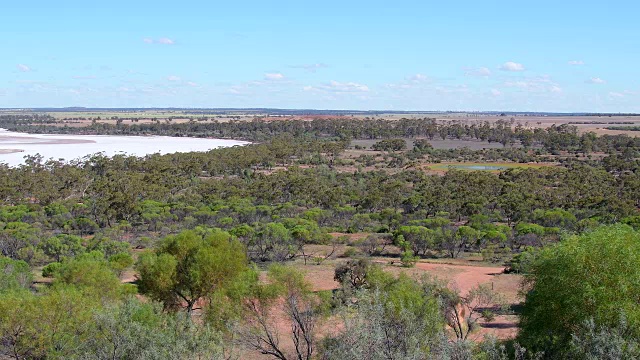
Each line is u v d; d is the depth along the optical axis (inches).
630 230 999.6
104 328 781.3
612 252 837.2
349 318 756.6
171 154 5615.2
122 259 1964.8
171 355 702.5
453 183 4143.7
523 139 7204.7
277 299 1012.5
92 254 2025.1
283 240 2297.0
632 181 3900.1
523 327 940.6
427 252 2459.4
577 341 650.8
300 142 7032.5
